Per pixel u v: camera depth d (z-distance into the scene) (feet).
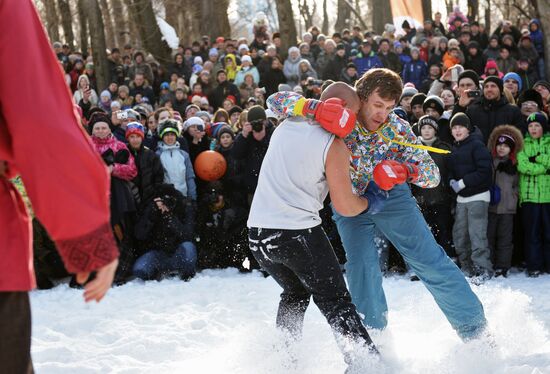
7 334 5.51
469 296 11.22
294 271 10.16
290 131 10.11
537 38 41.60
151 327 14.46
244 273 21.47
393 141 10.99
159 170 21.53
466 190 20.17
